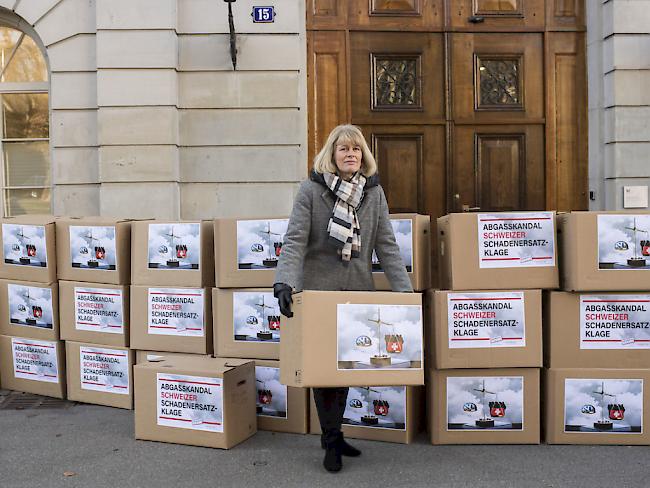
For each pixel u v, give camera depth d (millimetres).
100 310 4031
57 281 4207
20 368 4355
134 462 3115
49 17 5824
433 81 6078
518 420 3303
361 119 6039
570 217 3238
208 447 3311
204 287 3736
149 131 5688
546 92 6094
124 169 5695
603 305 3275
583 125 6125
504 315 3268
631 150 5848
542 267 3283
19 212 6320
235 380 3355
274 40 5762
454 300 3262
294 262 2842
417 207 6094
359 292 2738
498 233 3279
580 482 2824
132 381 3947
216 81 5781
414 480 2871
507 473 2936
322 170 2943
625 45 5824
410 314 2754
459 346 3256
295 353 2721
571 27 6102
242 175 5809
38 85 6211
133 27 5656
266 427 3596
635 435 3268
